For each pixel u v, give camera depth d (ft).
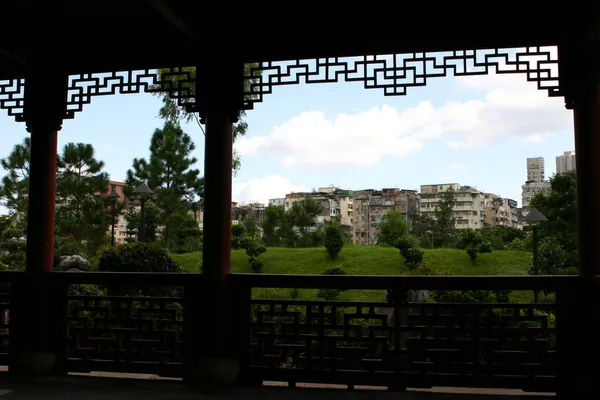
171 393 11.89
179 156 58.34
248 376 12.68
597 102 11.71
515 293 44.37
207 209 13.03
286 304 12.71
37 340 13.53
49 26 13.23
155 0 10.02
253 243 64.64
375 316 12.35
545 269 42.65
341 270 58.80
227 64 13.24
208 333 12.66
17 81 14.56
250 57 13.20
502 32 12.18
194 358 12.69
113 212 51.03
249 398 11.50
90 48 14.05
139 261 35.83
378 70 12.66
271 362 12.66
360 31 12.67
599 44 11.35
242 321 12.85
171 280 13.19
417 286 12.11
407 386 12.09
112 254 35.88
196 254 58.75
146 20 12.82
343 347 12.44
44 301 13.74
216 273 12.82
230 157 13.28
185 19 11.64
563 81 11.94
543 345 11.84
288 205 142.00
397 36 12.54
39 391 12.07
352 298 47.01
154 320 13.32
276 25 12.88
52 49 14.11
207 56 13.26
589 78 11.71
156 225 58.95
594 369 11.36
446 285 12.01
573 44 11.87
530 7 11.94
